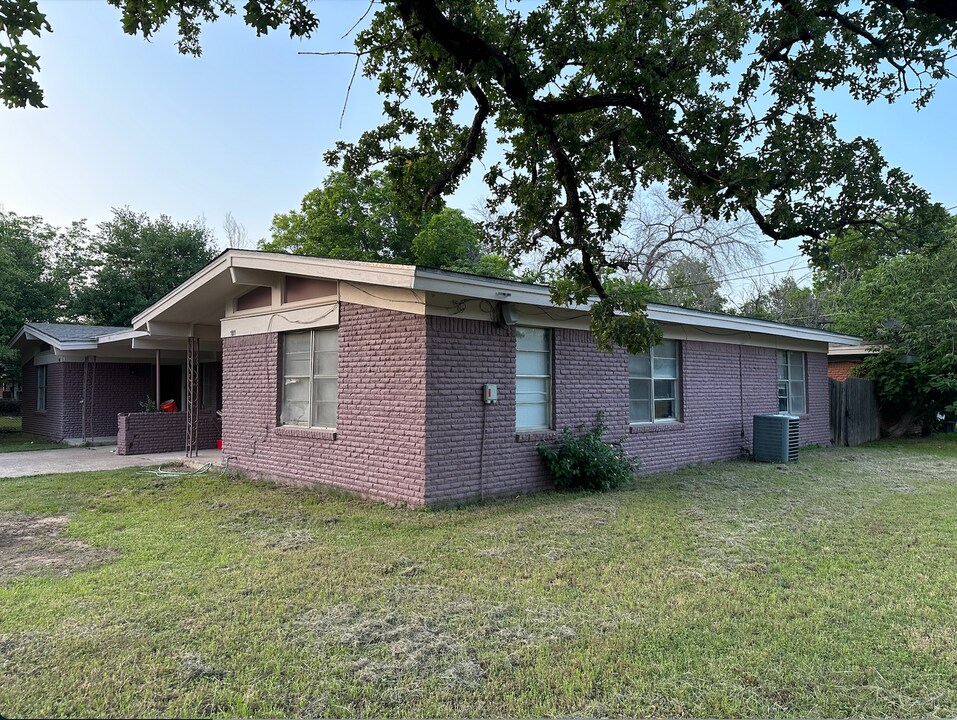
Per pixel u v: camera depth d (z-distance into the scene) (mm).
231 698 3193
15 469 11281
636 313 6867
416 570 5262
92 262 29984
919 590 4844
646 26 6152
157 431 14266
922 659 3670
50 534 6559
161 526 6863
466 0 5852
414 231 27109
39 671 3441
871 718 3062
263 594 4668
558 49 6238
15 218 27312
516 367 8875
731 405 12812
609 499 8328
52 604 4426
